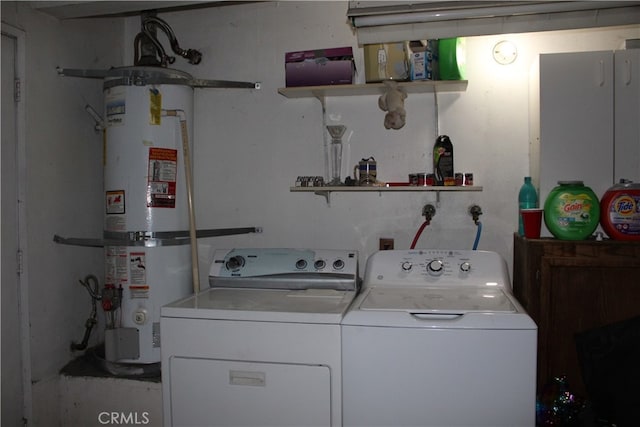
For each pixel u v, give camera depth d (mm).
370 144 2312
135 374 2062
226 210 2486
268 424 1591
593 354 1646
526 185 2031
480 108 2201
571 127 1941
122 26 2527
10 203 1887
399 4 1734
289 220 2418
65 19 2148
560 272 1804
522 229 2008
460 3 1696
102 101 2414
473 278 1855
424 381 1468
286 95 2322
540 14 1764
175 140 2090
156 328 2053
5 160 1862
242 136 2459
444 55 2033
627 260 1739
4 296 1860
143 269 2029
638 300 1757
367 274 1938
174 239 2082
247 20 2438
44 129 2041
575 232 1818
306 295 1849
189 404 1646
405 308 1552
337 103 2346
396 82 2070
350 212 2350
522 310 1515
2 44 1849
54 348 2098
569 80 1940
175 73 2113
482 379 1442
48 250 2066
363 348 1501
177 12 2500
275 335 1581
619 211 1794
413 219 2285
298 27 2387
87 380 2064
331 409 1549
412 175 2102
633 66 1904
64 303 2162
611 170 1924
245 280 1990
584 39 2111
